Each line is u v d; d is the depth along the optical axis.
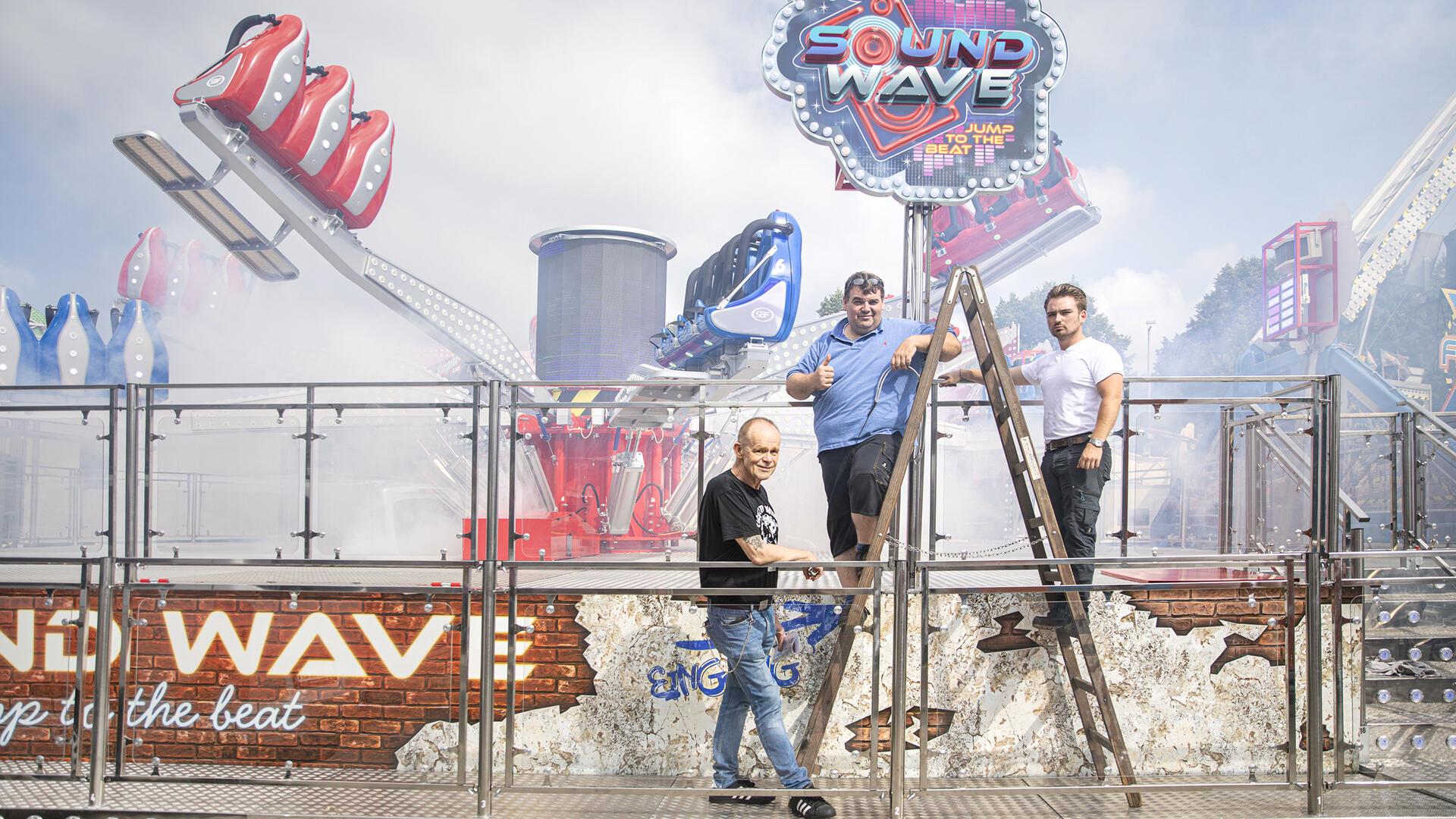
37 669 3.77
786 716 3.76
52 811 3.59
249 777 3.71
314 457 4.44
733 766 3.69
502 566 3.70
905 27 6.58
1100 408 4.01
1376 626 3.96
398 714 3.78
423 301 10.48
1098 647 4.04
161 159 9.02
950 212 15.96
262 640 3.80
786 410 5.84
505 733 3.70
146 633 3.79
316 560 3.72
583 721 3.92
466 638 3.71
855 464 4.06
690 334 9.06
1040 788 3.59
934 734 3.99
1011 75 6.51
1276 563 3.77
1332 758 3.99
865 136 6.52
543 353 10.73
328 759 3.79
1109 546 5.47
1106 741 3.86
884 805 3.78
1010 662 4.01
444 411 4.21
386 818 3.56
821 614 3.62
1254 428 5.05
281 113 9.05
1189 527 5.52
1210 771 4.04
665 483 7.24
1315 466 4.08
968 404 4.36
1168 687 4.04
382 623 3.79
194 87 8.62
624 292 10.55
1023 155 6.52
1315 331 18.34
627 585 4.17
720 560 3.59
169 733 3.79
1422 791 3.96
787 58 6.55
